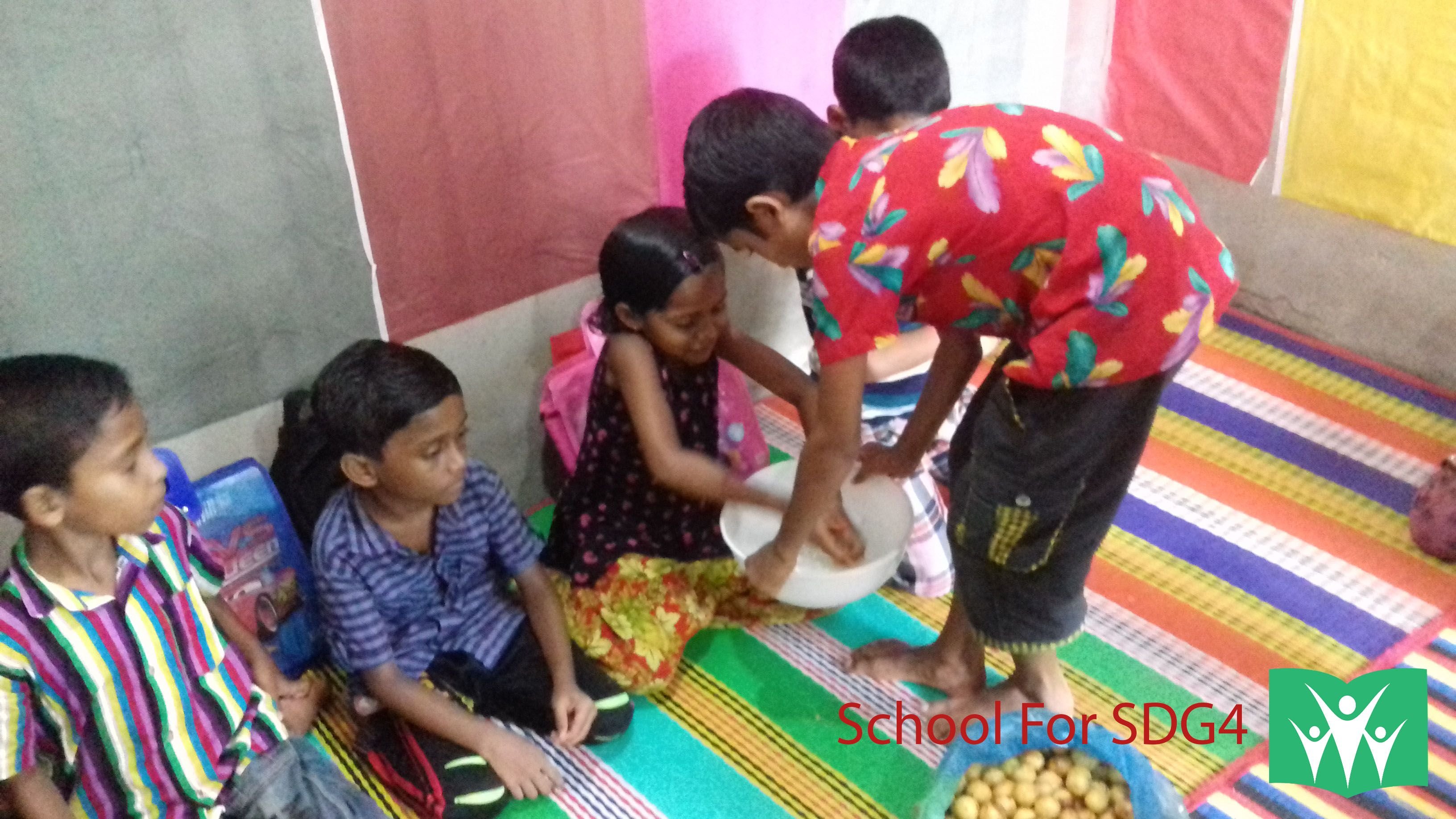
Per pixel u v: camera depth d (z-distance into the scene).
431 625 1.48
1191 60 2.26
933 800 1.28
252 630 1.52
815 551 1.50
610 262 1.36
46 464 1.00
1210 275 1.10
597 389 1.51
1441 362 2.15
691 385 1.51
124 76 1.25
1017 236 1.03
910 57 1.50
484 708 1.52
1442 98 1.95
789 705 1.54
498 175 1.60
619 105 1.67
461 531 1.44
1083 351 1.07
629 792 1.42
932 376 1.42
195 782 1.21
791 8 1.80
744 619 1.66
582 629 1.53
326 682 1.58
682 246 1.33
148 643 1.15
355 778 1.46
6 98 1.18
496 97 1.54
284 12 1.32
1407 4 1.93
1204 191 2.37
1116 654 1.59
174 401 1.46
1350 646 1.59
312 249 1.48
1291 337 2.32
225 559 1.47
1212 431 2.05
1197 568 1.75
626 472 1.54
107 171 1.28
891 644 1.58
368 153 1.46
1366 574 1.72
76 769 1.14
